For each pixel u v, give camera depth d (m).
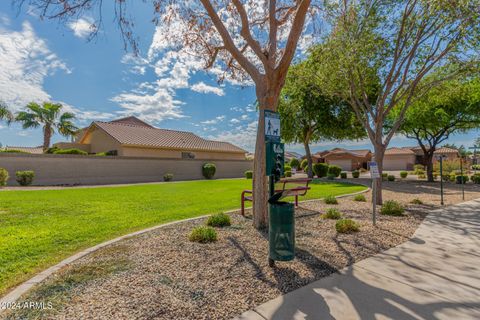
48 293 3.02
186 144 28.75
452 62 8.94
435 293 3.10
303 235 5.39
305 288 3.20
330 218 6.88
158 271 3.61
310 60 12.07
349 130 22.92
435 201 10.29
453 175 20.80
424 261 4.08
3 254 4.30
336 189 14.86
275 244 3.64
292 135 24.03
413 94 10.13
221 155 32.44
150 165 23.22
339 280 3.42
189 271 3.62
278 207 3.62
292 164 46.50
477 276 3.56
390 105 9.50
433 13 7.82
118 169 21.33
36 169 17.80
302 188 8.23
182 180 24.55
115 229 5.88
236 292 3.08
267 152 3.91
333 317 2.61
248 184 18.81
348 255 4.29
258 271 3.64
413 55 8.81
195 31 7.64
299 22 5.54
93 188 15.53
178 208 8.50
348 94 10.68
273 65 5.85
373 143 9.69
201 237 4.88
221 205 9.11
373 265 3.91
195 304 2.82
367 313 2.68
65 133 26.75
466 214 7.65
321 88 11.08
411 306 2.82
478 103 15.94
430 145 20.59
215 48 7.83
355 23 8.88
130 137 24.98
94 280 3.34
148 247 4.55
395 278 3.49
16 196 11.16
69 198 10.70
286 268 3.75
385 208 7.54
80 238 5.21
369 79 10.49
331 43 9.27
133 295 2.98
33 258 4.19
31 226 6.06
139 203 9.52
